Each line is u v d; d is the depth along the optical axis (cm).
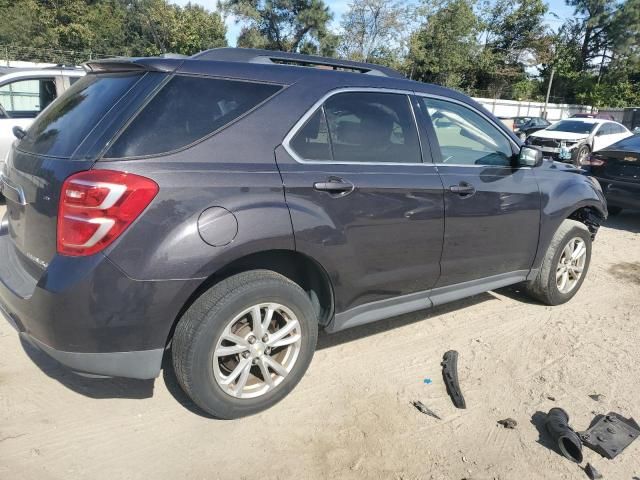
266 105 279
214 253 246
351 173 299
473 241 365
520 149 390
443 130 356
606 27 5172
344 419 291
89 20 4466
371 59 3725
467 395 321
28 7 4069
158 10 4466
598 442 279
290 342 288
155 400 297
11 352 337
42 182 247
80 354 239
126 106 248
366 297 321
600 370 357
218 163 257
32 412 281
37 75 739
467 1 3900
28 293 246
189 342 254
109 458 253
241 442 269
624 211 931
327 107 300
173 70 260
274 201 266
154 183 236
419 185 327
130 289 234
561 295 457
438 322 418
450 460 265
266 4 3847
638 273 570
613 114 3922
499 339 394
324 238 284
